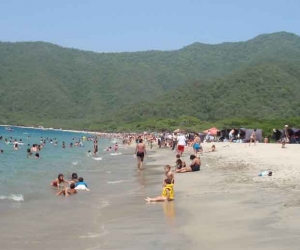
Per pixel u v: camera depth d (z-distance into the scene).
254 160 30.92
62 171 29.88
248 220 11.04
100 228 11.29
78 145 77.00
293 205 12.55
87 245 9.45
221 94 166.62
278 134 66.44
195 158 26.56
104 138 127.56
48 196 17.89
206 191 17.48
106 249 9.00
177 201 15.52
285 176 19.91
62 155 49.53
